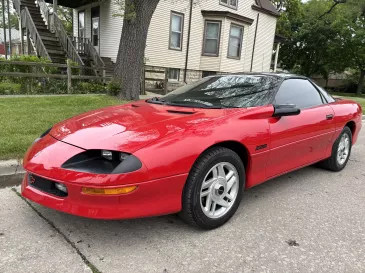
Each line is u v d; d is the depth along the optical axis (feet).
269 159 10.23
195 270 7.13
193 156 8.02
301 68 104.94
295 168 11.76
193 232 8.79
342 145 14.56
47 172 7.75
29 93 30.40
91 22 50.16
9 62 29.86
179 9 49.60
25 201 10.36
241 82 12.09
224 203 9.11
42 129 17.07
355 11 85.61
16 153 13.15
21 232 8.50
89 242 8.14
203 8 52.65
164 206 7.88
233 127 9.02
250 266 7.35
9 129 16.55
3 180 11.61
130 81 30.19
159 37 48.06
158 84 48.91
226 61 54.90
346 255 7.91
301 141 11.35
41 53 40.86
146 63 46.96
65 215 9.52
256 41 63.31
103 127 8.77
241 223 9.40
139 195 7.45
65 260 7.34
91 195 7.30
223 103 10.68
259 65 65.92
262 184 12.78
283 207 10.61
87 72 42.29
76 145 8.04
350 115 14.42
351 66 91.86
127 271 7.02
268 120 10.06
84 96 29.40
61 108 23.29
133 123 8.90
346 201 11.32
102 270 7.02
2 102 23.95
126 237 8.43
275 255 7.82
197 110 9.97
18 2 50.16
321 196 11.69
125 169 7.27
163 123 8.75
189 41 52.21
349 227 9.38
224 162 8.85
